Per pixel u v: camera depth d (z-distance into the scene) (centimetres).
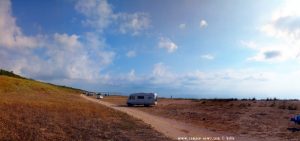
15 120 2220
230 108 4525
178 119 3325
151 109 4997
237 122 2977
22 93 7169
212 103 5731
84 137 1872
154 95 6066
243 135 2231
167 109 4975
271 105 4434
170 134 2183
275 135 2219
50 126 2139
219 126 2723
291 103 4669
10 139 1594
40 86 9669
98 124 2455
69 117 2734
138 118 3177
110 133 2077
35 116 2561
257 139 2069
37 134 1794
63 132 1969
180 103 6738
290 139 2062
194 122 3034
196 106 5516
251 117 3356
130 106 5944
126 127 2395
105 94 15100
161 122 2942
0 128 1817
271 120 3055
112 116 3123
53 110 3181
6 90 7362
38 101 4409
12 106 3136
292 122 2861
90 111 3406
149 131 2264
